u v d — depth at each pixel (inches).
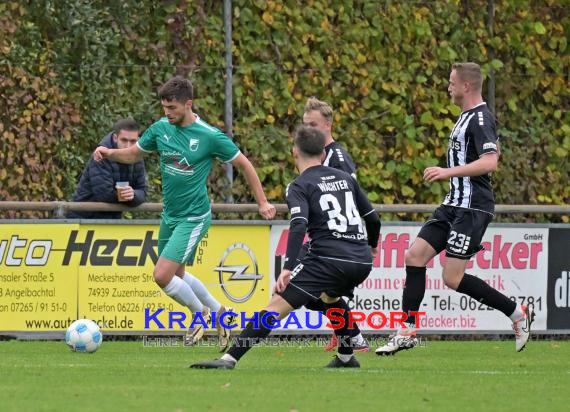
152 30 1808.6
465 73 1333.7
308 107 1320.1
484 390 1003.3
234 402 895.7
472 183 1334.9
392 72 1904.5
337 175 1102.4
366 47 1895.9
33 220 1514.5
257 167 1834.4
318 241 1080.8
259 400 908.6
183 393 944.9
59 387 986.1
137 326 1534.2
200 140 1320.1
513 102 1975.9
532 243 1633.9
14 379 1052.5
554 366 1264.8
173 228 1354.6
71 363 1234.6
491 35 1966.0
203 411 848.9
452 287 1364.4
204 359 1296.8
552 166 1994.3
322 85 1870.1
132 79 1802.4
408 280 1370.6
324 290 1085.1
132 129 1555.1
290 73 1859.0
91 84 1781.5
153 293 1537.9
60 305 1520.7
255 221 1567.4
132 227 1535.4
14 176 1738.4
